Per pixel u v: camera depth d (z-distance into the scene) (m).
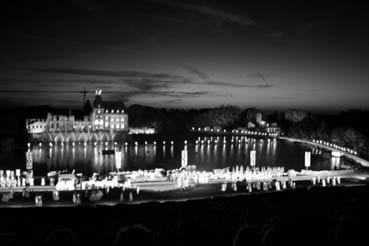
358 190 55.69
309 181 85.44
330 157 169.38
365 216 17.52
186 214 33.47
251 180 82.56
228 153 181.12
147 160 148.12
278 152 189.12
